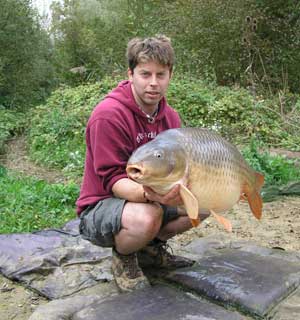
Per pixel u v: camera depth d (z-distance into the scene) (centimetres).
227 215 259
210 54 651
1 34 767
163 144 124
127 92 154
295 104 541
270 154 375
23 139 556
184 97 512
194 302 150
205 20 654
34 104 829
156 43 149
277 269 169
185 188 124
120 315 143
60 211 271
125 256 159
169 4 726
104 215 152
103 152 150
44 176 384
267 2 662
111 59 795
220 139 136
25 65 814
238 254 186
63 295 167
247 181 144
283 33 659
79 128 478
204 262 177
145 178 123
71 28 970
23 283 179
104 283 172
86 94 567
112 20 899
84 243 205
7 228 244
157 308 146
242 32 639
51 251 195
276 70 649
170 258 174
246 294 152
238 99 512
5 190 302
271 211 267
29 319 148
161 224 159
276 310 148
